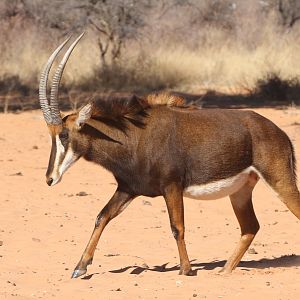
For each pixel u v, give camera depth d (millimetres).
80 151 27172
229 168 27062
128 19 94250
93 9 93875
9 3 110250
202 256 30812
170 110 27406
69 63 92062
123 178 27297
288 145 27766
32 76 90000
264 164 27219
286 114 69312
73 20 95562
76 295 25078
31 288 26094
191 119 27250
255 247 32188
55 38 100625
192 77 91500
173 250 31750
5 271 28547
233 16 136500
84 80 87562
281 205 39781
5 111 71625
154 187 27094
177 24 129875
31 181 44844
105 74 87938
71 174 47281
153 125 26984
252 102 79000
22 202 40031
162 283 26406
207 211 38656
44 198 41000
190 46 110562
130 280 26875
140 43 99312
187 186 27141
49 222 36281
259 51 96812
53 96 26859
